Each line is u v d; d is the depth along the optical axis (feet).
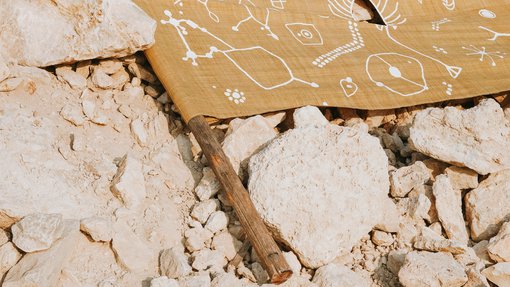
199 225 6.84
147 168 7.16
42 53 7.66
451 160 7.47
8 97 7.20
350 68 8.48
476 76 8.79
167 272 6.35
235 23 8.71
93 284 6.17
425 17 10.12
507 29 9.88
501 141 7.52
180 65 7.86
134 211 6.75
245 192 6.64
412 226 7.02
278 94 7.84
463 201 7.61
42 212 6.33
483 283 6.42
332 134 7.01
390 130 8.45
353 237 6.70
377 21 10.48
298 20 9.09
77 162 6.95
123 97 7.92
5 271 6.03
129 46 7.79
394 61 8.79
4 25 7.63
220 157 6.88
